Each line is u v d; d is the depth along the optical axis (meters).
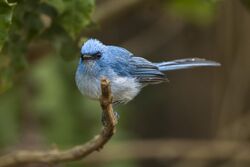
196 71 17.95
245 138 15.09
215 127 15.44
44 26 8.18
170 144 15.92
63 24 7.97
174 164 17.98
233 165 15.41
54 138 13.16
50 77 13.12
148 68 9.77
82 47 8.77
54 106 13.05
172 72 18.08
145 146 15.63
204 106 17.97
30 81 13.17
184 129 18.23
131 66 9.59
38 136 13.27
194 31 17.36
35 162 9.66
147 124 18.17
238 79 14.91
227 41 14.80
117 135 14.58
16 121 13.44
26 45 8.32
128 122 16.03
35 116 13.38
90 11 7.88
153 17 17.77
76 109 13.41
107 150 14.34
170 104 18.22
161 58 18.06
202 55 17.41
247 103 15.05
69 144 13.17
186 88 18.09
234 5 14.54
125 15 13.75
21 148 13.05
